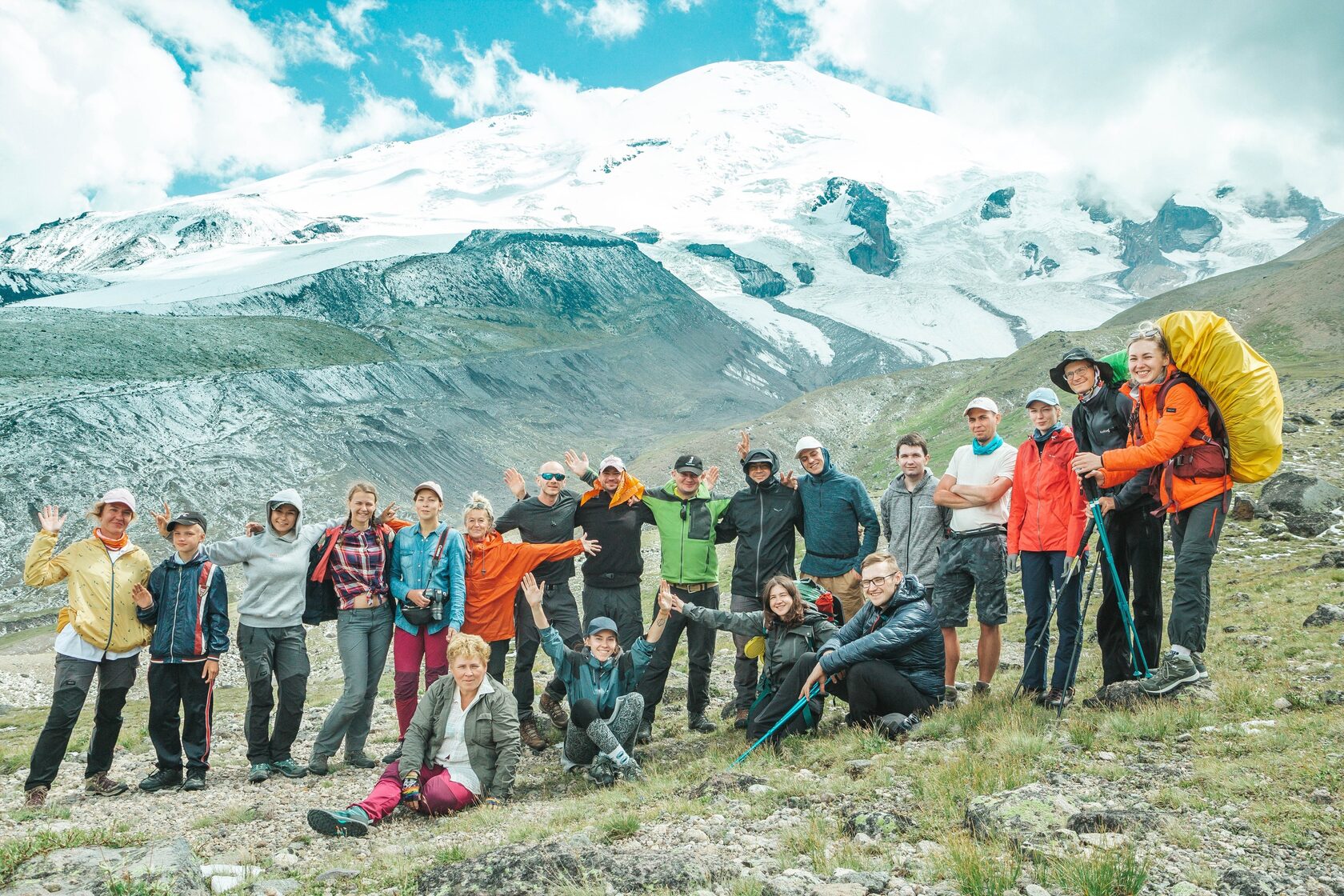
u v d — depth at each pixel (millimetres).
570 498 11016
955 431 173000
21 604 112938
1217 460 7203
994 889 4430
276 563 9562
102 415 170250
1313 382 71938
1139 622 8062
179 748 9430
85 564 9000
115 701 9203
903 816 5762
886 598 8641
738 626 9273
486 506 10375
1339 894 4125
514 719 8094
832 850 5367
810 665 8672
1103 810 5227
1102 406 8102
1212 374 7062
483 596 10164
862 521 10281
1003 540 9133
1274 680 8062
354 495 9641
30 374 186875
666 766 8664
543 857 5312
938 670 8672
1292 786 5371
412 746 7840
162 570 9312
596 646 8914
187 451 171500
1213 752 6230
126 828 7453
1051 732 7195
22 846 6152
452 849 6027
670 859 5152
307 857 6617
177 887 5441
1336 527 24672
